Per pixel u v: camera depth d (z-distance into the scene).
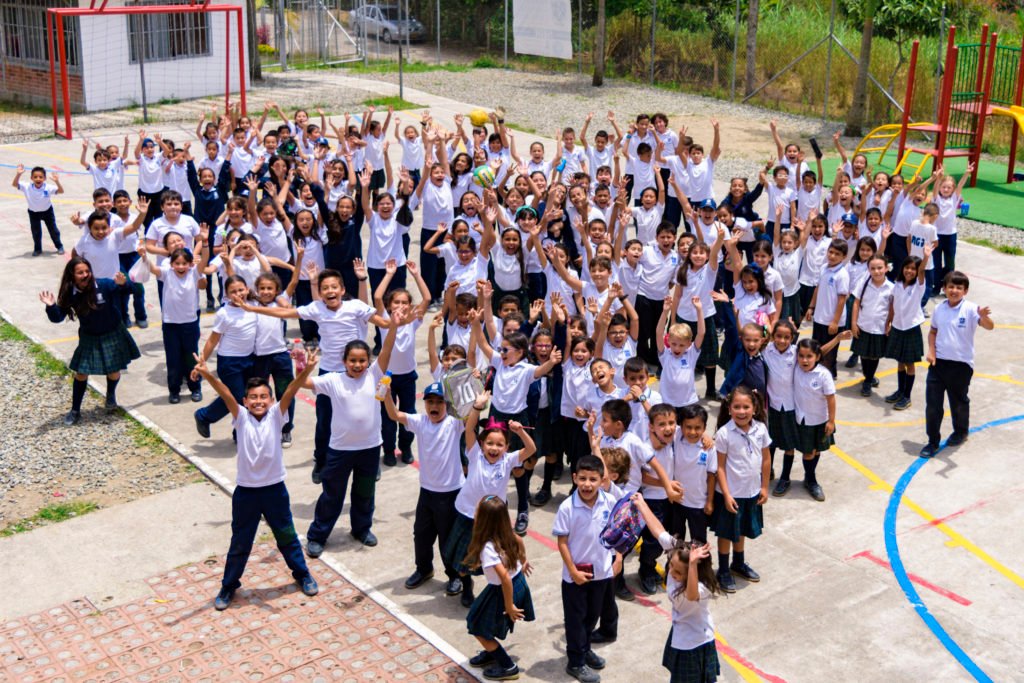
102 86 29.23
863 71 26.97
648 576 8.74
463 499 8.23
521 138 26.42
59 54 26.48
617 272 12.89
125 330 11.87
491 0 40.75
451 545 8.29
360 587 8.75
